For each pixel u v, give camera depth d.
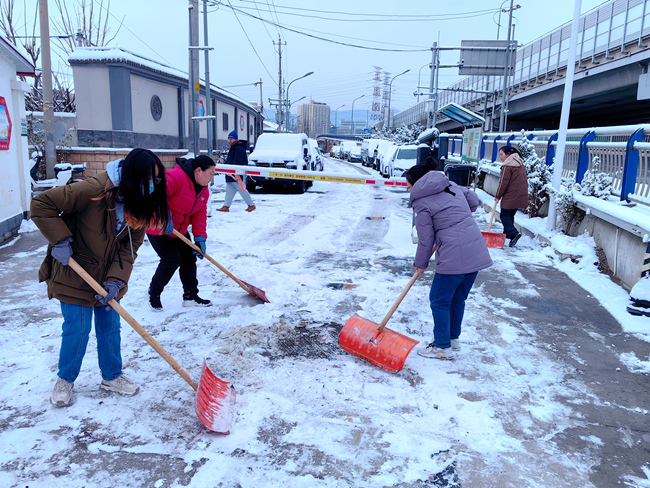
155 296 4.58
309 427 2.78
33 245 7.28
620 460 2.57
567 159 9.10
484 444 2.67
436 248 3.67
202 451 2.54
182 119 21.55
